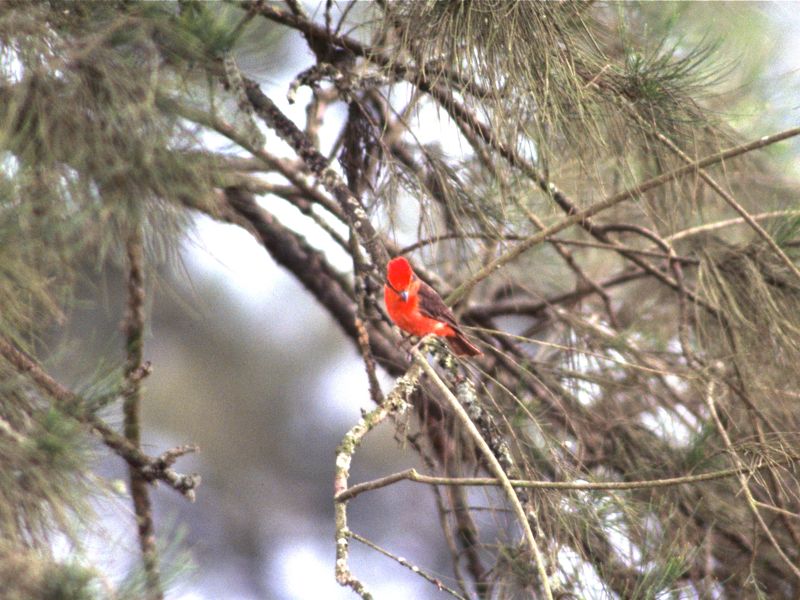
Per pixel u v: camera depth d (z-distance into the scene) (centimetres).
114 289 1152
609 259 1230
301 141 793
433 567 1700
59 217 536
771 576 795
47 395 525
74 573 422
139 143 579
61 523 466
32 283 521
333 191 796
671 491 791
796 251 842
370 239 779
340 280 1162
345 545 588
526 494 673
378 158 855
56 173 552
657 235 933
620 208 1102
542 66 671
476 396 741
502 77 680
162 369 1645
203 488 1684
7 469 470
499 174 739
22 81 552
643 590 585
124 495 514
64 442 480
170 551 476
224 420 1706
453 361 771
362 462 1767
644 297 1138
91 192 568
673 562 576
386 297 846
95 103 573
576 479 695
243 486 1720
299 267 1135
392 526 1744
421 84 726
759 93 955
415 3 693
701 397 823
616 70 720
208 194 630
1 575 419
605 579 625
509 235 916
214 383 1700
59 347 588
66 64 572
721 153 761
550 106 684
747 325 804
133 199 586
